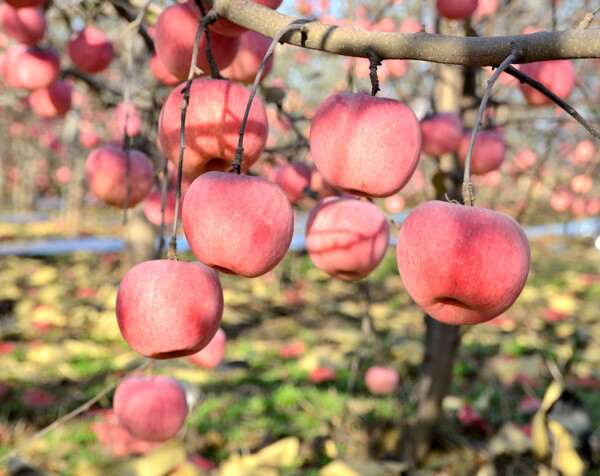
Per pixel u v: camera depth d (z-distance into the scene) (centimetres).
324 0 460
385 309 952
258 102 128
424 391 416
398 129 119
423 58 109
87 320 849
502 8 325
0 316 868
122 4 245
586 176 372
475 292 104
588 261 1382
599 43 98
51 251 1455
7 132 1159
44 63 253
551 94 103
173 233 119
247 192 111
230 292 1023
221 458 428
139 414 168
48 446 436
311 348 745
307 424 481
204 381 547
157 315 112
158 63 207
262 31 120
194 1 130
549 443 268
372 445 430
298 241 1290
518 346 695
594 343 742
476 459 405
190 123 123
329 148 122
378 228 175
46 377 608
